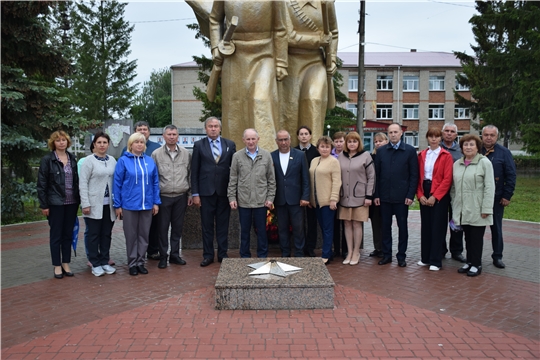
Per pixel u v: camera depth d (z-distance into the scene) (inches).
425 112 1457.9
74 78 1186.0
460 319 167.5
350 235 252.8
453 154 263.9
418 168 247.6
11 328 161.2
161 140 784.3
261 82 283.1
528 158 1168.2
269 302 176.6
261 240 245.3
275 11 279.7
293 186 245.1
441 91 1457.9
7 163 463.8
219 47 285.9
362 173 245.9
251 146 237.6
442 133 265.9
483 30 1070.4
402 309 177.3
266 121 280.8
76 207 236.1
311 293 177.0
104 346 144.9
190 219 289.1
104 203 235.6
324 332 154.3
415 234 361.7
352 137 246.5
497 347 143.9
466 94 1454.2
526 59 812.0
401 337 150.8
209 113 803.4
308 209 268.2
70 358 137.2
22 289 209.2
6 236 355.3
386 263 253.3
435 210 238.5
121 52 1312.7
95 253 231.9
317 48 309.7
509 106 890.7
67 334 154.9
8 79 424.2
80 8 1283.2
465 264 241.8
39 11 428.8
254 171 240.4
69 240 232.7
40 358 137.3
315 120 306.3
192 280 220.1
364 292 199.2
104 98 1270.9
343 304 182.5
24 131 451.2
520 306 182.5
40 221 434.9
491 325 161.9
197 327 159.0
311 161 256.7
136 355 138.3
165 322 164.2
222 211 251.9
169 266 248.5
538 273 235.8
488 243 320.8
